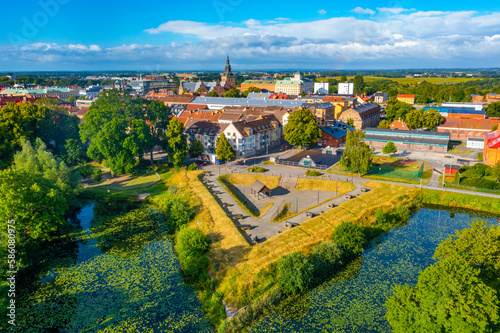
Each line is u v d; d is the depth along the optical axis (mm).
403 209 87312
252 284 59125
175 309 55781
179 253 70625
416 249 72750
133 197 103812
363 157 108375
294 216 85188
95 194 105875
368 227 80562
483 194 94938
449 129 169125
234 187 109562
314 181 107875
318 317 53312
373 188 101438
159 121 150750
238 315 53094
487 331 38469
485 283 45281
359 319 52531
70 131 156125
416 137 152500
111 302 57281
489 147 114750
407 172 114562
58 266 67938
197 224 82062
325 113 180125
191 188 102812
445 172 111375
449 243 49781
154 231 83250
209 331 51281
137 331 51031
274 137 159125
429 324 40719
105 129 117125
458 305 39500
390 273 64125
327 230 76250
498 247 46406
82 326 52000
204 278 63125
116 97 152500
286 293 58625
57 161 102125
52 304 56719
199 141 133125
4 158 119375
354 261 68312
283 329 51062
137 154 122312
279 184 109500
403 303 45312
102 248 75062
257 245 69750
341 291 59312
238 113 174750
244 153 138875
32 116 140000
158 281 63031
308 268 60344
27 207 67062
